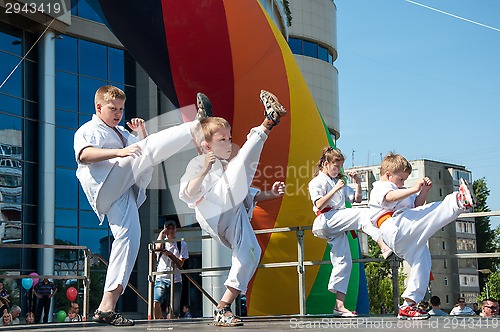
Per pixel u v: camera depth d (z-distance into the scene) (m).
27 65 21.44
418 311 5.24
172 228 9.95
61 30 21.55
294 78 8.92
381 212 5.32
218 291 14.27
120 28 8.51
